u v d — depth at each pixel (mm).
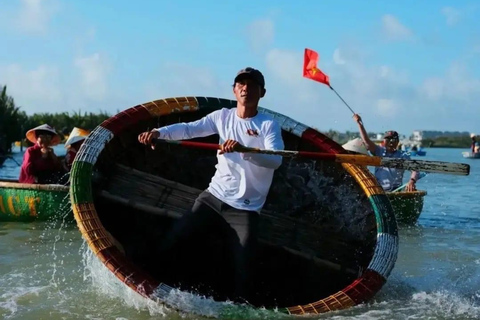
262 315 3979
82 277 5008
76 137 8695
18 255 5844
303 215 5586
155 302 4012
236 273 4336
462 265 5797
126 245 5051
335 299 4199
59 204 7867
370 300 4430
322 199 5469
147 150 5484
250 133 4375
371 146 8719
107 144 5004
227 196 4414
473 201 11719
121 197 5074
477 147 35312
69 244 6410
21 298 4438
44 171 8469
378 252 4602
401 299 4535
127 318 4008
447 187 14727
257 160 4164
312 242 5223
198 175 5758
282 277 5176
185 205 5215
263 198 4465
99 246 4152
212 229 4762
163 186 5328
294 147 5551
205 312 3973
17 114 34625
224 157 4422
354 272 5004
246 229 4344
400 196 8398
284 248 5047
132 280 4031
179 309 3973
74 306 4254
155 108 5223
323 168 5430
